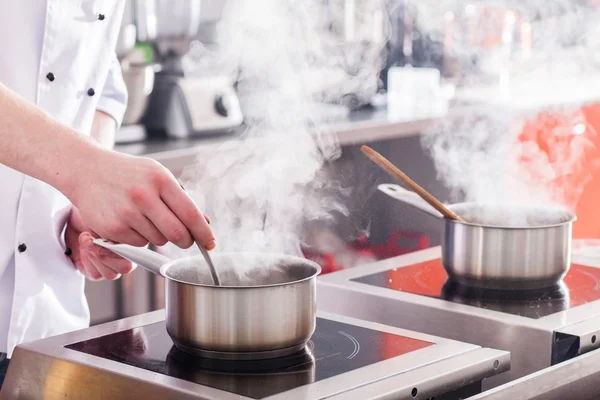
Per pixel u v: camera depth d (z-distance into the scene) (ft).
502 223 5.14
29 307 5.05
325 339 3.74
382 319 4.48
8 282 5.05
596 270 5.05
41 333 5.15
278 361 3.45
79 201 3.67
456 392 3.49
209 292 3.43
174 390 3.11
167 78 9.49
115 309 8.09
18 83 4.91
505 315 4.14
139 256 3.69
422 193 4.68
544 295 4.54
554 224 4.62
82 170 3.67
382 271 5.04
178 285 3.52
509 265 4.56
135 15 10.14
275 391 3.11
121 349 3.61
